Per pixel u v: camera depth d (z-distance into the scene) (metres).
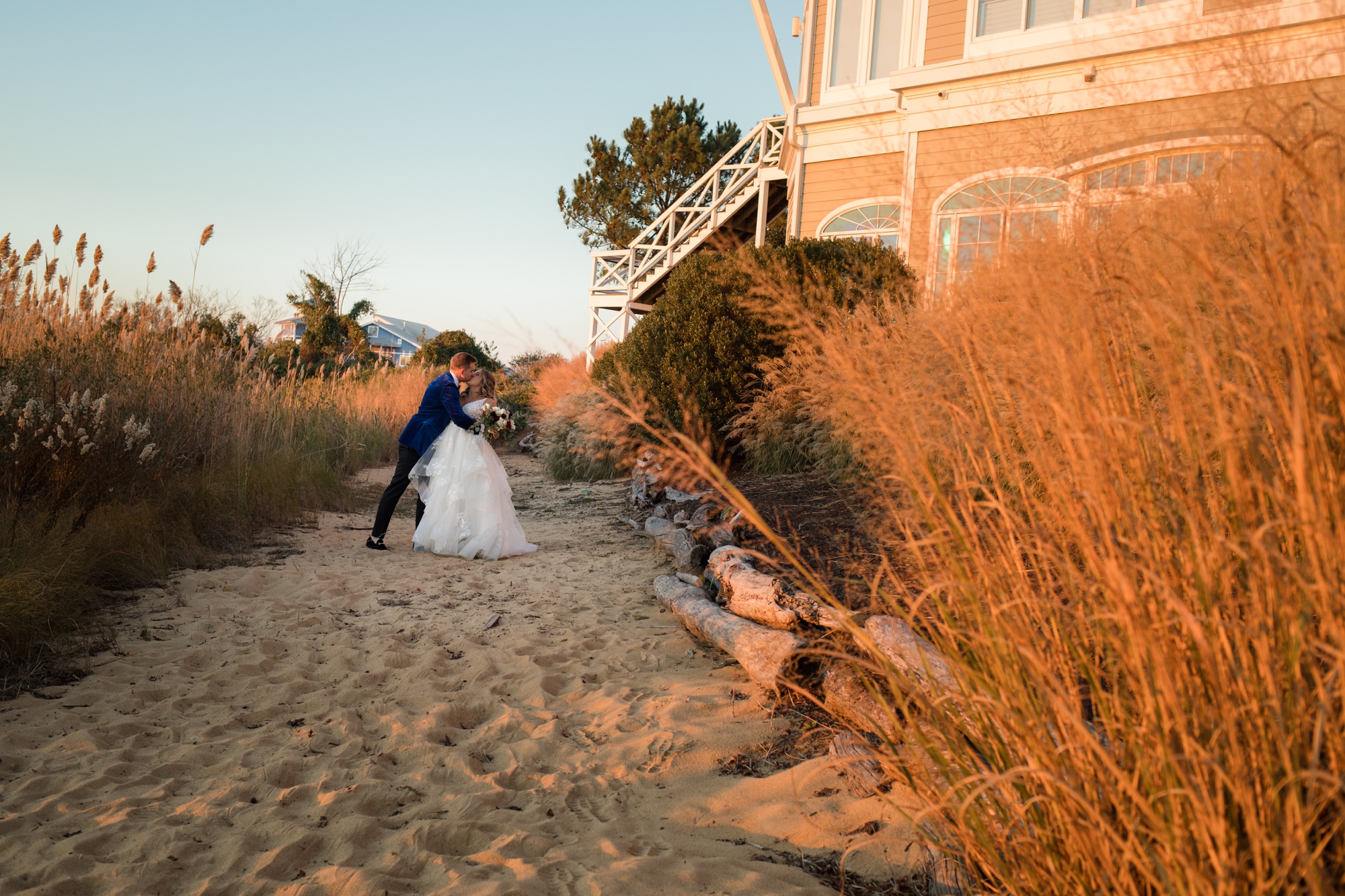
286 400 9.99
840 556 3.80
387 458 12.84
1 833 2.24
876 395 1.74
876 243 7.61
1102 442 1.29
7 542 4.16
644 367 8.59
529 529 7.41
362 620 4.41
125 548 4.95
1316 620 1.17
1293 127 1.36
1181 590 1.24
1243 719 1.12
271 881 2.05
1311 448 1.10
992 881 1.60
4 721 2.96
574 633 4.21
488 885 2.01
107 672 3.48
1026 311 1.51
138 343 7.59
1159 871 1.17
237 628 4.16
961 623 1.62
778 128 14.34
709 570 4.34
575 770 2.72
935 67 9.46
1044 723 1.33
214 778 2.62
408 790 2.57
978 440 1.73
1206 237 1.43
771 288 2.67
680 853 2.20
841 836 2.24
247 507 6.73
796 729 2.92
